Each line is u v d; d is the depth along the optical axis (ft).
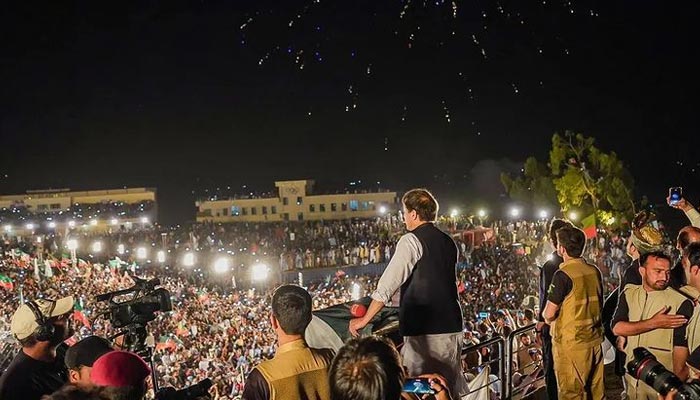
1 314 77.71
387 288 16.80
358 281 118.83
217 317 94.48
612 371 31.60
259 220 294.25
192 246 200.23
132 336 16.66
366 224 222.69
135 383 10.93
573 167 149.69
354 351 10.71
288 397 13.16
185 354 71.51
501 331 42.78
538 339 33.86
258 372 13.38
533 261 126.41
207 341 78.07
